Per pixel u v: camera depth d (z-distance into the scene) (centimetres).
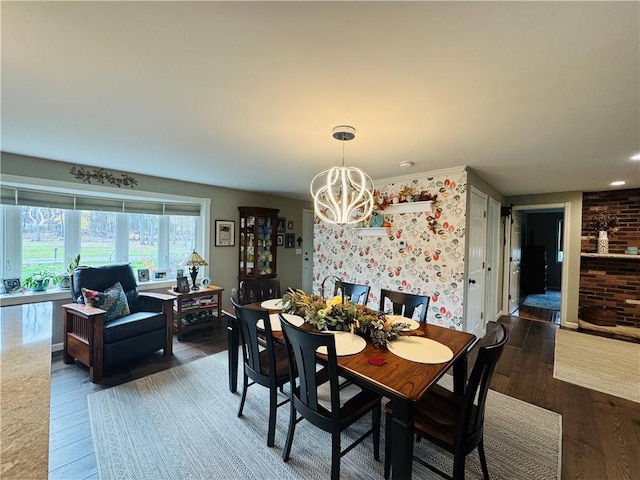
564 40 116
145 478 160
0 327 152
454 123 201
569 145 241
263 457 177
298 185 452
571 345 374
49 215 344
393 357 165
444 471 169
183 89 162
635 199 425
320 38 118
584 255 446
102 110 188
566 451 185
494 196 447
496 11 102
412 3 100
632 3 97
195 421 208
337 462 150
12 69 143
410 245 367
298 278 603
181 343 358
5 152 283
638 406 235
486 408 231
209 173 369
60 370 280
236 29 114
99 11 105
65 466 166
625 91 155
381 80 150
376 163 310
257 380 200
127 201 392
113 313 301
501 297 519
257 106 181
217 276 468
